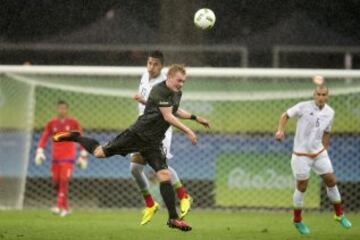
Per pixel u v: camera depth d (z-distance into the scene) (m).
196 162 50.44
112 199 51.53
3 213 47.06
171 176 33.78
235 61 68.06
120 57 67.69
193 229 37.69
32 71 50.12
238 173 50.25
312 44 68.81
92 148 31.22
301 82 50.81
